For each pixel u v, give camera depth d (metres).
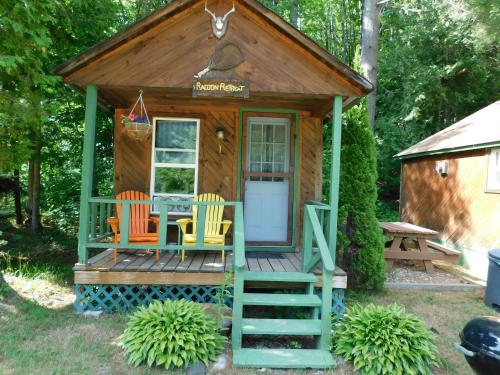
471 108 15.75
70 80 4.66
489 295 4.79
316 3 17.14
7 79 5.73
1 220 11.18
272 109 6.61
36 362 3.62
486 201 8.35
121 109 6.52
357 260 6.12
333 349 4.01
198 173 6.57
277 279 4.76
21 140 6.10
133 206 5.82
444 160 10.12
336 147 5.01
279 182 6.70
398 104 15.34
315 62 4.87
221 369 3.67
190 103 6.43
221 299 4.36
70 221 11.16
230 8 4.81
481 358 2.94
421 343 3.73
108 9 8.41
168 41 4.74
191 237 5.38
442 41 14.56
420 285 6.73
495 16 11.88
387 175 15.41
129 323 3.98
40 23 5.82
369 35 10.55
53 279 6.36
